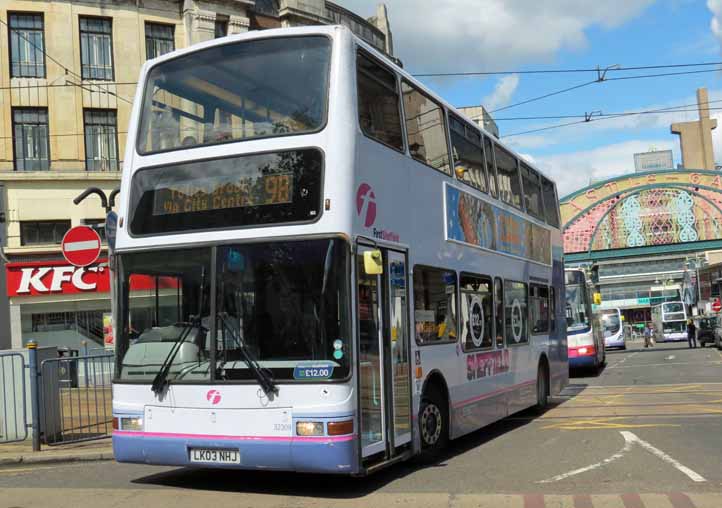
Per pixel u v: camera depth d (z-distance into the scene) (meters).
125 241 8.02
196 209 7.72
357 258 7.38
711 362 29.88
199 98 8.06
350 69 7.71
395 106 8.82
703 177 74.50
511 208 13.34
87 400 12.20
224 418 7.24
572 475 8.29
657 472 8.30
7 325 14.81
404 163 8.84
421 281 9.08
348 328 7.10
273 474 8.71
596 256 76.81
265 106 7.73
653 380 22.02
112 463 10.13
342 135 7.42
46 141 26.09
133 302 7.84
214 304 7.42
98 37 26.80
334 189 7.29
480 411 10.95
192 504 7.13
